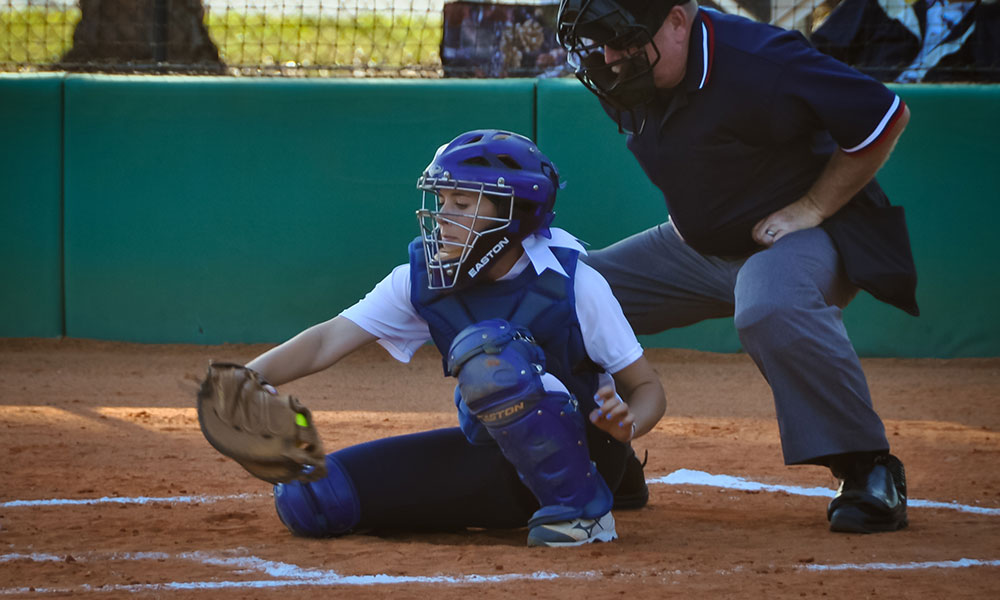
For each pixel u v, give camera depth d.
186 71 39.38
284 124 36.88
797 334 13.04
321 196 37.03
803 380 13.12
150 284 37.50
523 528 13.31
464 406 11.91
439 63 40.59
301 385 30.62
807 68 13.49
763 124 13.78
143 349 36.84
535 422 11.27
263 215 37.16
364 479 12.13
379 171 36.88
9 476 16.73
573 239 12.23
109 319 37.72
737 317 13.60
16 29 43.69
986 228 35.66
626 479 14.55
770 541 12.38
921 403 28.05
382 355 37.03
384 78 37.00
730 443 21.70
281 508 12.22
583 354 11.88
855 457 13.38
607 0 13.09
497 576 10.25
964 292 35.97
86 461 18.28
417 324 12.32
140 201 37.31
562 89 36.06
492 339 11.19
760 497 16.09
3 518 13.49
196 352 36.47
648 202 36.09
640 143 14.73
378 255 37.06
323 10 41.22
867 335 36.66
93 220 37.41
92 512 14.00
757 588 9.84
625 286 16.12
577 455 11.59
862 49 36.81
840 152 13.82
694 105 13.91
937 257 35.94
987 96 35.28
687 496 16.16
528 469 11.56
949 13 36.25
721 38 13.77
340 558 11.10
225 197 37.19
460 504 12.30
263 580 10.16
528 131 36.34
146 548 11.70
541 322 11.65
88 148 37.19
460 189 11.36
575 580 10.11
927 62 36.56
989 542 12.34
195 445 20.33
